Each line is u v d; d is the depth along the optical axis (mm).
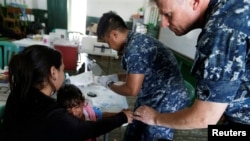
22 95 766
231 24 529
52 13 5340
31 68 751
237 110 671
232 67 528
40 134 753
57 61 830
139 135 1340
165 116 767
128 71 1062
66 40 3297
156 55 1096
